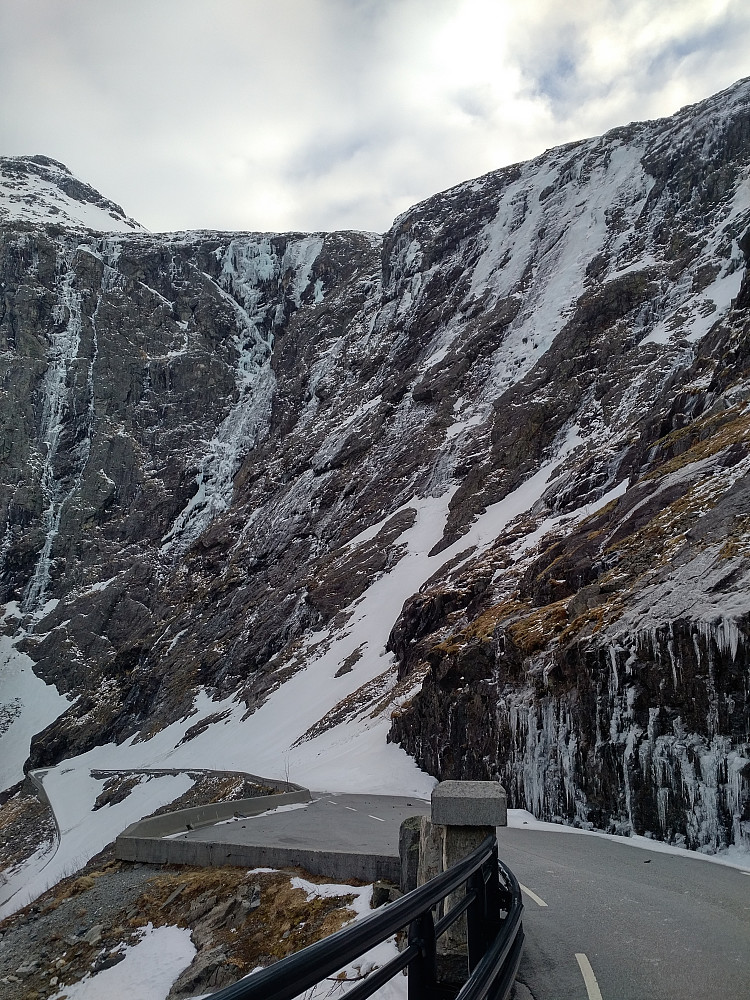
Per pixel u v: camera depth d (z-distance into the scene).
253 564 87.62
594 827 14.91
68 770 71.44
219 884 13.41
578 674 16.48
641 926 7.26
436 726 28.56
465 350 87.50
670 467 27.06
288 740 47.22
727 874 9.68
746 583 12.83
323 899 11.24
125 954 12.52
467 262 109.38
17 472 128.25
